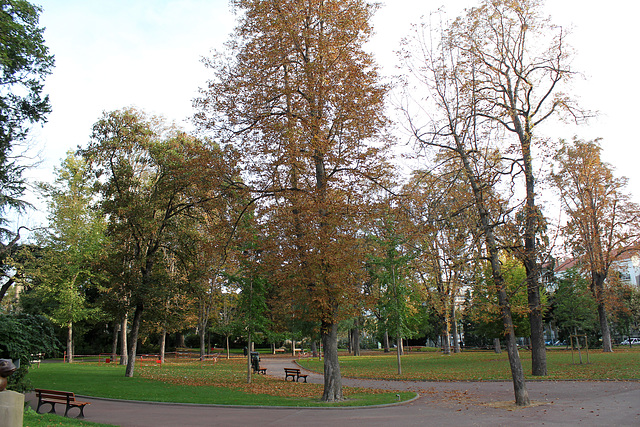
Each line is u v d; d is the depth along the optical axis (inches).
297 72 725.9
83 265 1563.7
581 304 1713.8
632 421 438.0
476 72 815.1
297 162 673.6
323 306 635.5
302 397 685.3
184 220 1101.1
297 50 727.1
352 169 692.7
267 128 688.4
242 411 562.3
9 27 641.0
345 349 3299.7
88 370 1195.3
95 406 611.8
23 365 583.8
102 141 1048.8
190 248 1079.6
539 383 792.9
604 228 1560.0
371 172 703.1
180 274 1117.7
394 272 1079.0
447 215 693.3
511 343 604.1
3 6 661.3
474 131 679.1
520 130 883.4
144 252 1121.4
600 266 1477.6
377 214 671.8
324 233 627.5
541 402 586.2
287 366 1471.5
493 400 628.1
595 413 490.3
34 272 1402.6
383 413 536.4
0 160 718.5
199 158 745.6
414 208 701.9
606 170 1533.0
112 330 2378.2
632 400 566.9
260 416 519.8
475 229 674.8
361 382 930.1
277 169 713.0
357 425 453.7
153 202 1043.3
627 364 997.8
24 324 615.5
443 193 701.3
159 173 1111.6
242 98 733.9
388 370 1157.1
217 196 753.0
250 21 747.4
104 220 1603.1
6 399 241.0
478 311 1037.2
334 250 621.9
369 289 1238.9
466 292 1240.8
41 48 706.2
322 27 746.2
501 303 631.8
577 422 443.8
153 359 1856.5
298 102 717.9
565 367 1014.4
